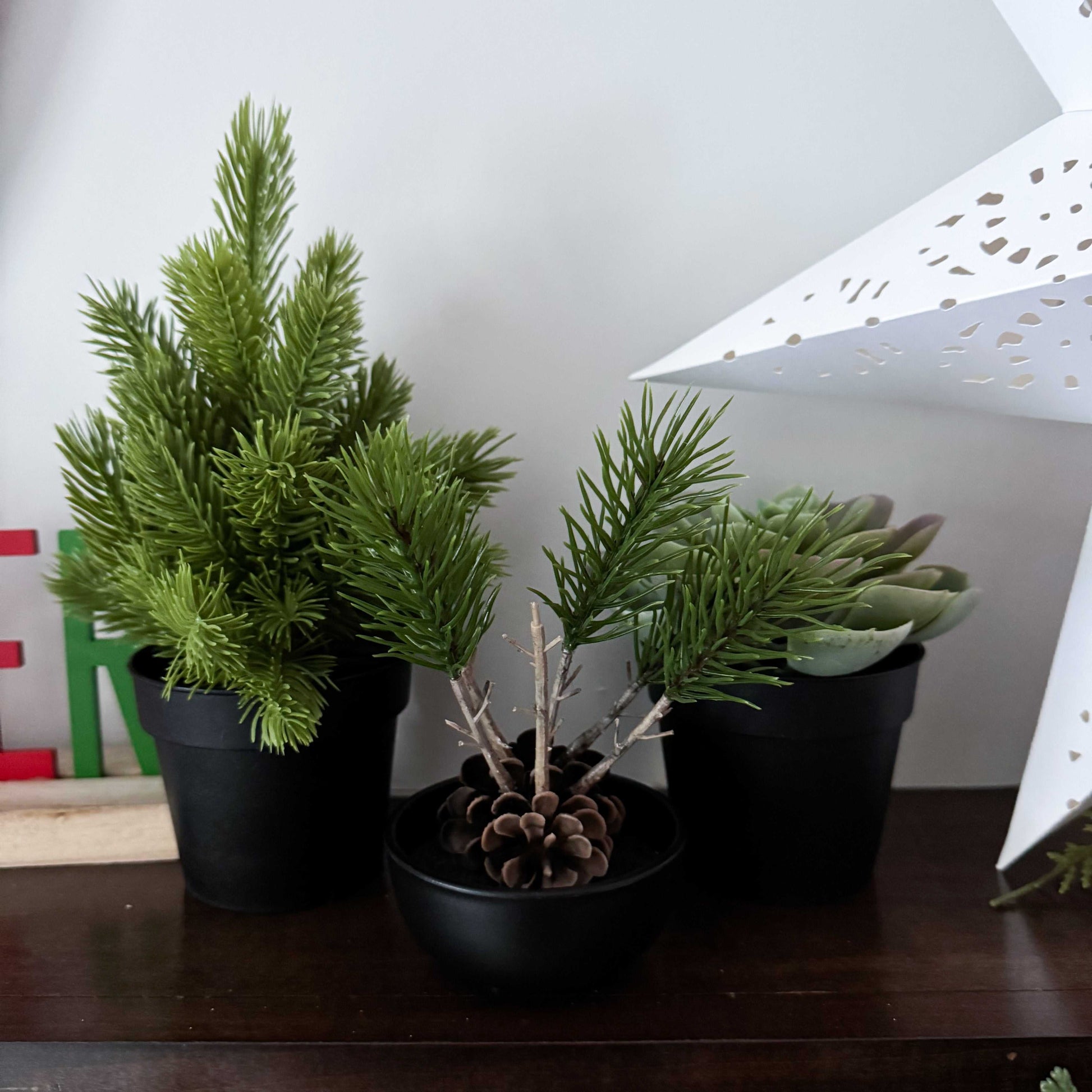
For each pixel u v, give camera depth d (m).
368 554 0.40
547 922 0.43
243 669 0.46
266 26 0.63
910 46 0.65
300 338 0.50
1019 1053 0.43
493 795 0.49
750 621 0.43
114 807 0.62
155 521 0.50
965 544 0.69
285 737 0.47
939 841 0.64
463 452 0.58
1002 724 0.72
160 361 0.52
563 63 0.64
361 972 0.49
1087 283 0.40
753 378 0.55
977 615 0.70
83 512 0.53
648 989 0.47
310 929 0.53
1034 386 0.49
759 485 0.68
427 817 0.52
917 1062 0.43
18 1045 0.43
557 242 0.66
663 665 0.46
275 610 0.49
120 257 0.64
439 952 0.45
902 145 0.66
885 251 0.49
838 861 0.55
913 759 0.72
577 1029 0.44
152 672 0.55
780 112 0.65
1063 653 0.55
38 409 0.65
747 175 0.66
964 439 0.68
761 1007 0.46
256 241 0.56
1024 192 0.46
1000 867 0.59
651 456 0.42
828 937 0.52
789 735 0.51
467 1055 0.43
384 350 0.66
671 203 0.66
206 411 0.54
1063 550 0.70
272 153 0.56
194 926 0.54
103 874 0.60
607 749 0.69
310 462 0.48
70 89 0.63
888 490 0.69
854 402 0.68
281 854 0.54
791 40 0.65
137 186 0.64
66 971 0.49
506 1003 0.46
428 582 0.39
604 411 0.67
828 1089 0.43
